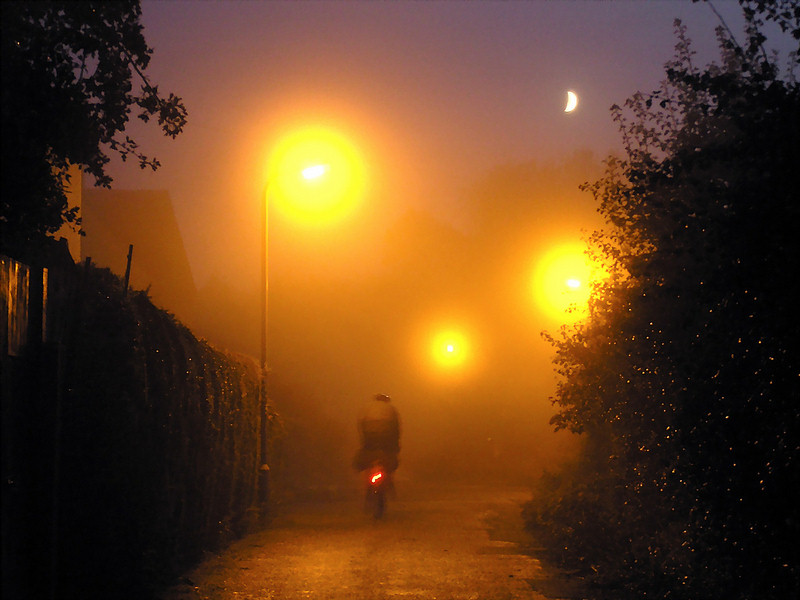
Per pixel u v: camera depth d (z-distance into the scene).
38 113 10.73
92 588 11.79
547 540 21.30
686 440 11.86
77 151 11.88
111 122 12.68
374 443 28.09
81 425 12.06
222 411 21.14
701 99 14.78
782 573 10.68
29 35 10.59
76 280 12.86
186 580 15.65
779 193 10.07
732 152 10.75
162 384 15.12
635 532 16.34
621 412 16.48
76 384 12.13
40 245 12.41
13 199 10.95
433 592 15.64
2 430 9.93
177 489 16.14
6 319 10.13
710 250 10.70
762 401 10.62
